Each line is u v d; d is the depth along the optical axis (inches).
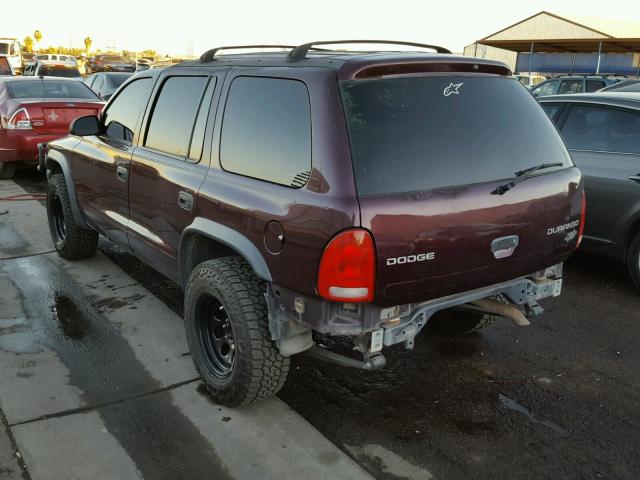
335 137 104.4
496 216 115.0
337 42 127.7
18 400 134.2
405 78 113.0
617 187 199.9
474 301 135.9
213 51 149.3
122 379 143.9
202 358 135.9
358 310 105.7
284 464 115.3
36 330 169.3
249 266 126.1
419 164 108.4
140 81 173.2
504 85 127.7
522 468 115.0
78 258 226.1
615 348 163.9
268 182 117.0
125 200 169.2
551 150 131.3
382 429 127.2
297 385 143.5
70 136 215.9
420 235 105.3
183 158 143.7
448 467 115.3
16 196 334.0
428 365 153.8
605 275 221.1
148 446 119.6
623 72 1224.2
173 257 150.9
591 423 129.5
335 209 101.0
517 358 157.9
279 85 119.0
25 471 111.8
